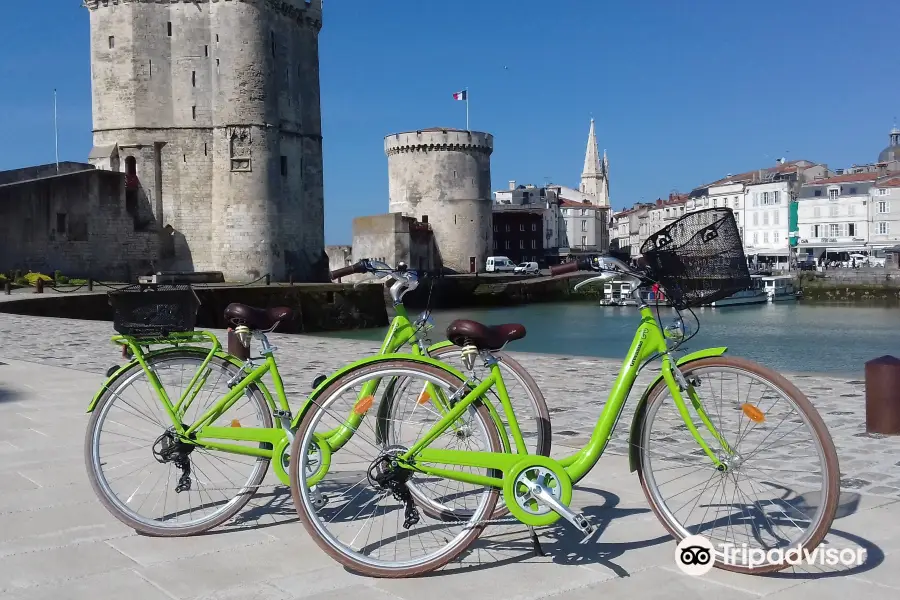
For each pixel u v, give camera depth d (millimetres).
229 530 4480
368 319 46875
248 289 41156
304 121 57156
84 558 4113
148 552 4191
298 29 56156
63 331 19578
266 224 51188
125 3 50812
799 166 100938
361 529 4281
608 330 46062
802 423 3824
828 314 56469
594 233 120562
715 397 3959
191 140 51500
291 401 8852
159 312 4484
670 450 5023
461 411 3887
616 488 5109
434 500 4445
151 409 4641
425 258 77312
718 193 97500
